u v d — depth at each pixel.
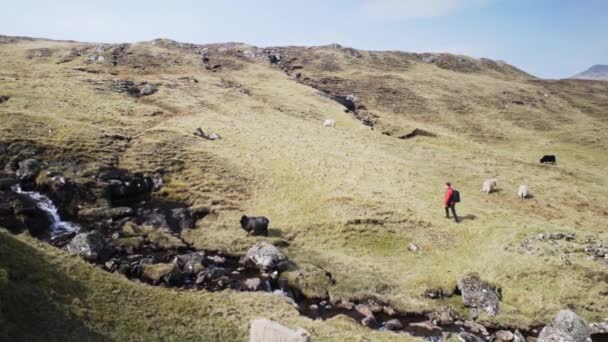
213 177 45.94
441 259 34.53
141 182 41.84
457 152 68.81
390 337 23.08
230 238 35.50
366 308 27.14
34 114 51.53
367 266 32.88
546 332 23.30
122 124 55.97
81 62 97.19
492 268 32.19
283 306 25.38
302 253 34.41
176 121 61.91
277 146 57.69
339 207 41.41
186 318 20.58
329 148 59.62
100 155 44.59
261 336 16.97
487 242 36.22
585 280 29.98
